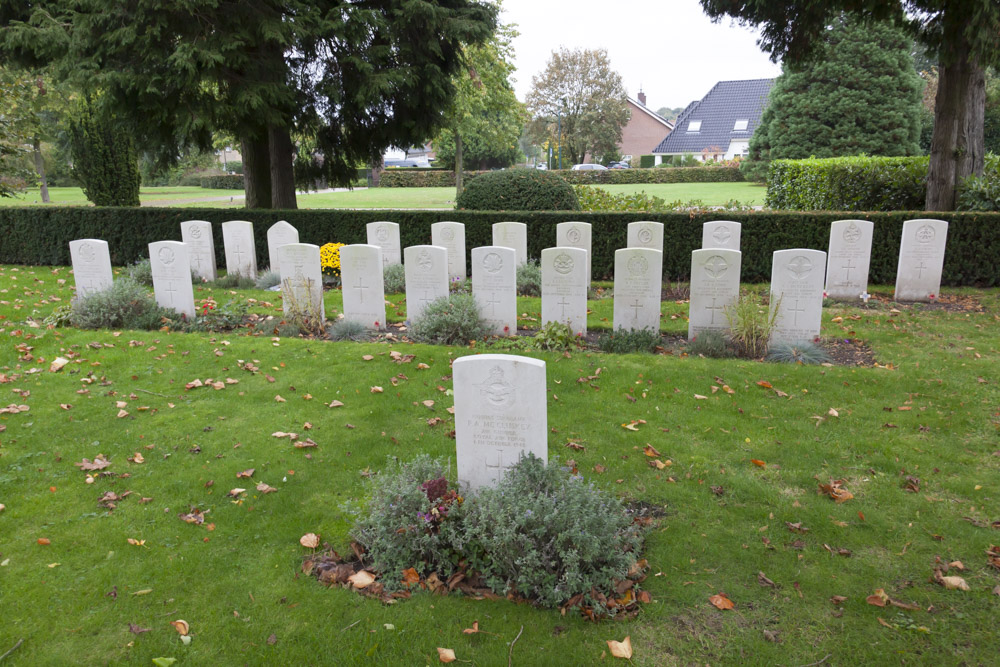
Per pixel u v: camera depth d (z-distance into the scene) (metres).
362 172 63.84
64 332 8.59
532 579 3.54
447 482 4.16
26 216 14.77
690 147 57.53
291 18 12.90
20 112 17.69
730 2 12.54
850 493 4.63
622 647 3.28
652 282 8.34
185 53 11.83
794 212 12.52
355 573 3.91
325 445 5.51
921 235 10.06
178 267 9.41
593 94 59.53
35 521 4.43
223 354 7.72
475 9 15.02
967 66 12.16
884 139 31.31
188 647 3.34
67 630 3.45
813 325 7.92
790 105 33.16
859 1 11.52
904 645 3.31
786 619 3.50
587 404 6.24
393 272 12.01
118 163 20.72
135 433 5.73
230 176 51.56
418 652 3.29
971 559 3.95
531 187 15.12
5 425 5.83
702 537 4.21
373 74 13.77
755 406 6.13
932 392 6.36
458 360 4.27
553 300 8.64
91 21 12.50
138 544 4.16
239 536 4.28
